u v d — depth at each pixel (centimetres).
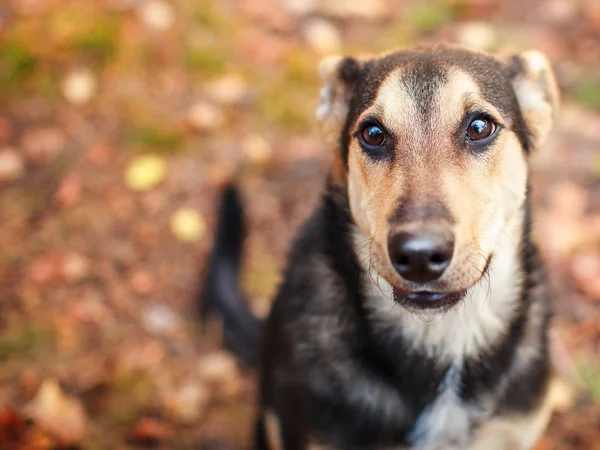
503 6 130
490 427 64
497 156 59
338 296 66
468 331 63
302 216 102
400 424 64
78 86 114
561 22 126
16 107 112
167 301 94
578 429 80
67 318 91
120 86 115
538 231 96
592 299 90
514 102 62
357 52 122
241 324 88
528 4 130
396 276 54
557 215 98
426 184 55
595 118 110
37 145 108
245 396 87
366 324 64
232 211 89
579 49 121
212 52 119
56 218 100
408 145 57
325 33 125
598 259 93
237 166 107
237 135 111
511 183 60
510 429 65
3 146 108
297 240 71
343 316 65
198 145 109
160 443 82
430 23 125
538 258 67
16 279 94
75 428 82
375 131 59
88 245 98
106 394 85
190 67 118
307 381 65
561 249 94
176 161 107
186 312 93
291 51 121
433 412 64
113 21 120
